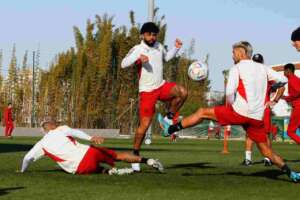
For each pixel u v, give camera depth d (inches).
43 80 3218.5
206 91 3319.4
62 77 3088.1
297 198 440.1
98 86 2992.1
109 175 577.3
